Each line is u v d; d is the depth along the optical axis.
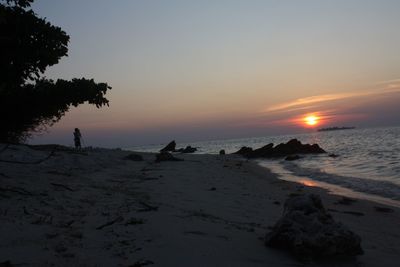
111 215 9.91
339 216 13.99
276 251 8.07
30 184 12.99
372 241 10.32
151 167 28.17
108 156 31.69
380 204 16.69
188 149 78.19
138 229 8.66
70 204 10.77
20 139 22.31
